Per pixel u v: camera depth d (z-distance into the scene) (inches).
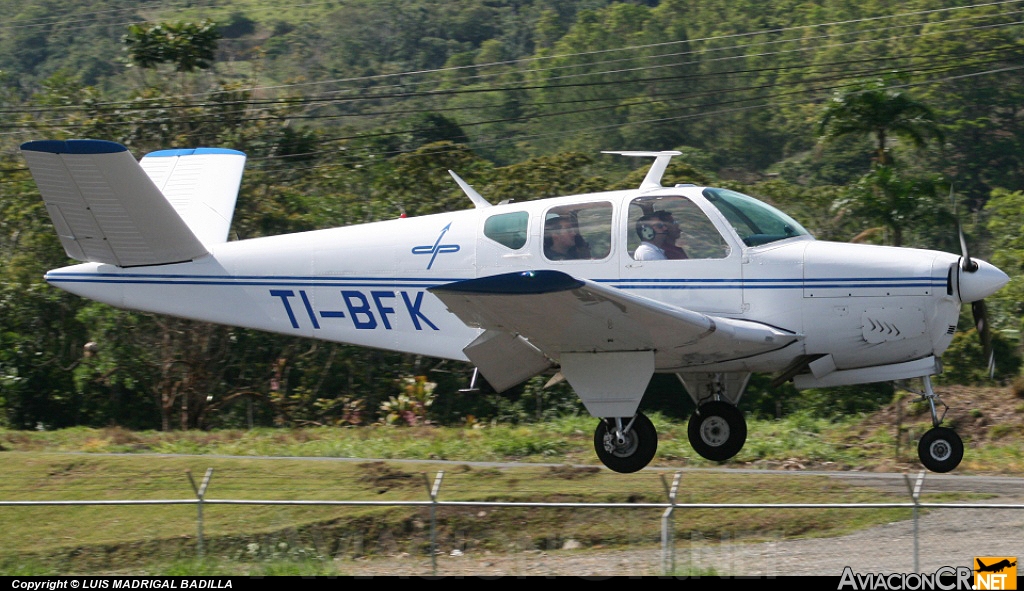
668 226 1275.8
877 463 1638.8
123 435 1840.6
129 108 2928.2
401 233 1375.5
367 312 1380.4
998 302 2657.5
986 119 5452.8
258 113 3075.8
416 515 1200.8
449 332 1357.0
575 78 7391.7
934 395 1285.7
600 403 1227.2
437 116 4414.4
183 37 3051.2
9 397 2650.1
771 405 2461.9
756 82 7185.0
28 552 1124.5
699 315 1169.4
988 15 5718.5
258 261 1408.7
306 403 2568.9
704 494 1266.0
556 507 943.0
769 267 1261.1
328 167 3063.5
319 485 1332.4
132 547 1133.7
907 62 6018.7
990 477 1437.0
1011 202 3152.1
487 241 1325.0
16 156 3019.2
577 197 1310.3
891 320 1250.0
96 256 1407.5
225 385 2659.9
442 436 1841.8
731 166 6820.9
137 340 2600.9
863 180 2532.0
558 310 1107.3
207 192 1550.2
